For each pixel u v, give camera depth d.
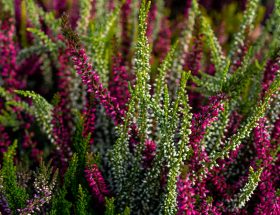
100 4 1.11
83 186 0.88
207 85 0.93
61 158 0.93
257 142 0.84
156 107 0.82
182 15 1.31
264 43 1.14
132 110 0.84
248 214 0.87
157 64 1.09
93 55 0.96
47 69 1.10
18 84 1.05
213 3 1.31
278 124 0.89
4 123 1.01
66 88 1.00
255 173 0.79
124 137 0.85
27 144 1.00
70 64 0.99
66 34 0.81
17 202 0.82
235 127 0.90
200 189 0.81
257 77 0.94
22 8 1.13
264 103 0.78
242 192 0.83
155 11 1.19
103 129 0.98
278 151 0.88
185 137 0.77
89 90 0.84
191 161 0.80
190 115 0.77
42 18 1.07
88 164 0.83
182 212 0.77
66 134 0.93
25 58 1.11
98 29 1.01
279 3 0.93
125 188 0.87
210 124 0.82
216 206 0.84
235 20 1.28
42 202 0.80
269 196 0.82
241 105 0.92
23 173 0.86
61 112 0.92
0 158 0.98
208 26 0.98
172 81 1.00
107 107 0.84
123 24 1.12
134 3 1.14
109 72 1.05
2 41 1.02
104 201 0.87
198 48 0.97
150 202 0.88
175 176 0.77
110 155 0.89
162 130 0.81
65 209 0.82
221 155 0.81
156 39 1.20
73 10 1.16
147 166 0.87
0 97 1.03
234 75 0.80
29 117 1.03
